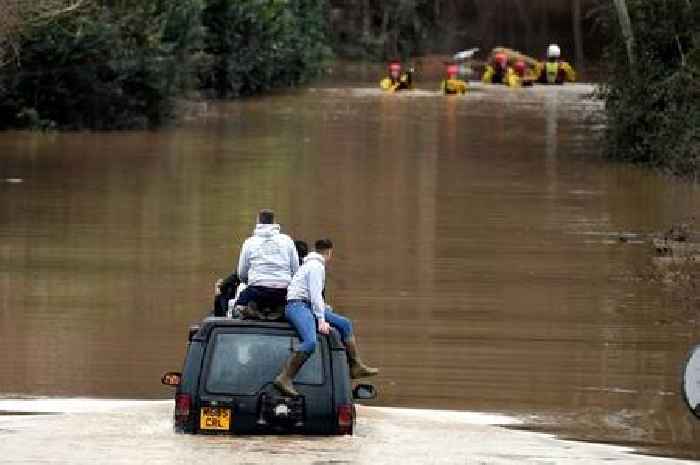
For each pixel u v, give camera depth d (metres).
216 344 36.19
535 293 60.28
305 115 150.62
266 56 180.88
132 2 131.38
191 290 59.47
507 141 124.19
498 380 46.59
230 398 35.91
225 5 174.00
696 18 110.00
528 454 36.00
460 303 58.12
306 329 36.16
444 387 45.47
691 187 96.25
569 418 42.03
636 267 66.38
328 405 36.09
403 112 154.50
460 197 88.69
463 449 36.03
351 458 33.56
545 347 51.12
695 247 71.38
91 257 66.44
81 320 53.94
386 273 63.81
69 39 125.62
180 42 146.38
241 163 105.12
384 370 47.44
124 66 129.50
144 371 46.59
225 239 71.69
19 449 34.03
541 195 90.44
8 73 125.25
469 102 169.50
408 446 35.88
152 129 133.12
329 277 62.78
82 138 123.75
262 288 38.47
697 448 38.59
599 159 111.81
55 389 43.84
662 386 46.19
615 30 114.88
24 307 55.91
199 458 32.91
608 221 80.12
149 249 68.62
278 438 35.88
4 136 123.81
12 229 73.88
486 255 68.81
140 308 56.00
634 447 38.62
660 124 107.56
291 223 76.94
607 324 55.00
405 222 78.25
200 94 171.12
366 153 113.06
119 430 37.12
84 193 87.62
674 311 57.41
